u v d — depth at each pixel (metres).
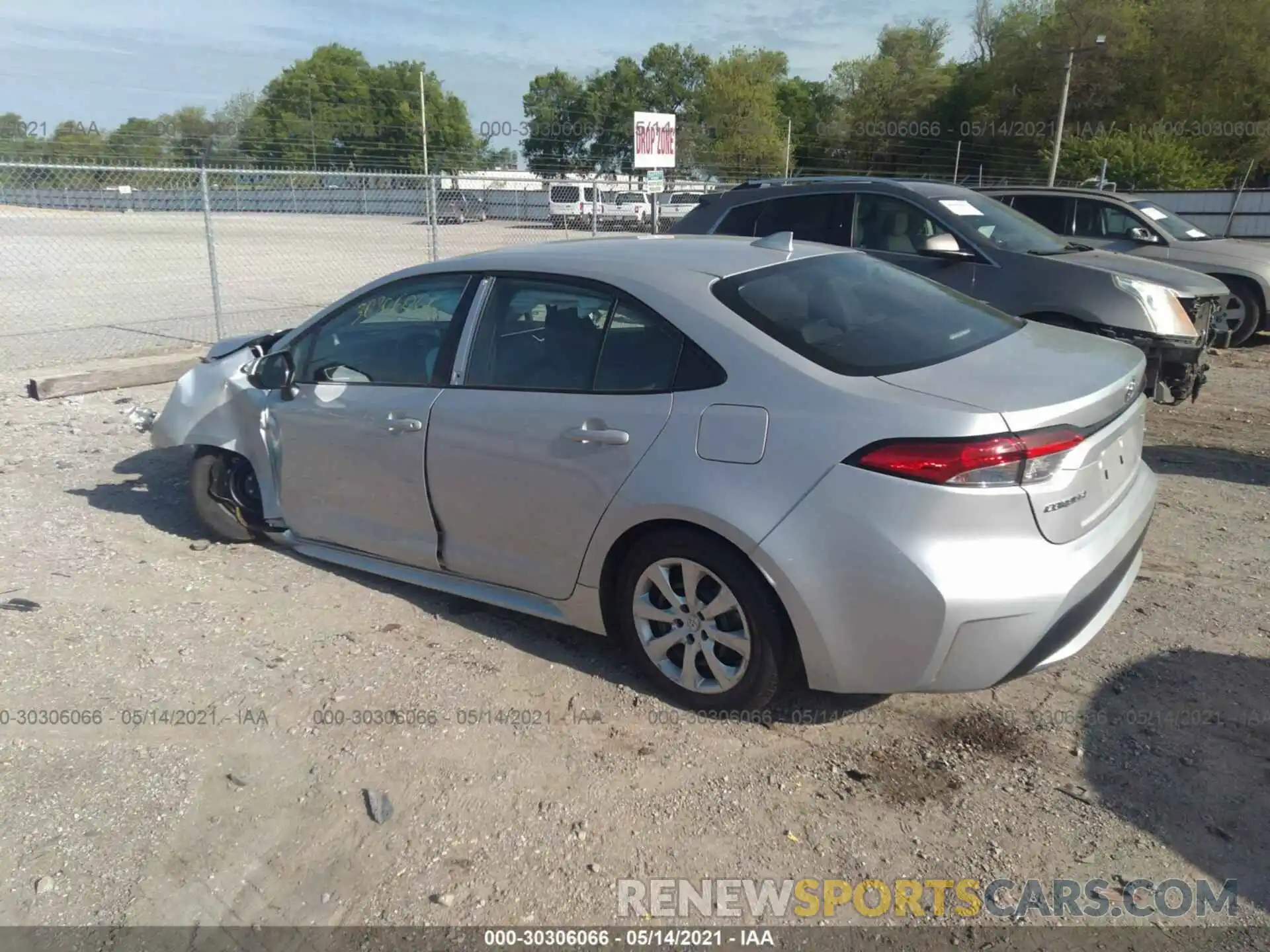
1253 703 3.43
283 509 4.64
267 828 2.89
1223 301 9.48
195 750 3.26
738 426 3.13
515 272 3.87
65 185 34.75
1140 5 44.50
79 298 15.40
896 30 53.22
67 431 7.36
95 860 2.76
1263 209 25.41
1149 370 6.73
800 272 3.73
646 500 3.27
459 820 2.91
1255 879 2.62
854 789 3.03
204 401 4.90
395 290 4.24
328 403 4.30
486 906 2.59
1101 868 2.68
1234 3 40.91
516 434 3.64
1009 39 47.66
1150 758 3.13
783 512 3.01
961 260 7.23
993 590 2.82
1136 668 3.67
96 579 4.61
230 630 4.08
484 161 54.91
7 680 3.68
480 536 3.87
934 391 2.97
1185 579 4.45
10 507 5.64
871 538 2.90
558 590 3.69
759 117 58.94
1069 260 7.13
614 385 3.47
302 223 32.94
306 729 3.37
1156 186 32.19
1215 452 6.65
